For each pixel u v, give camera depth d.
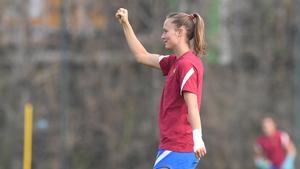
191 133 20.41
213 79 69.38
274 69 74.00
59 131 67.19
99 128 68.62
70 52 68.81
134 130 68.31
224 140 68.56
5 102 68.88
